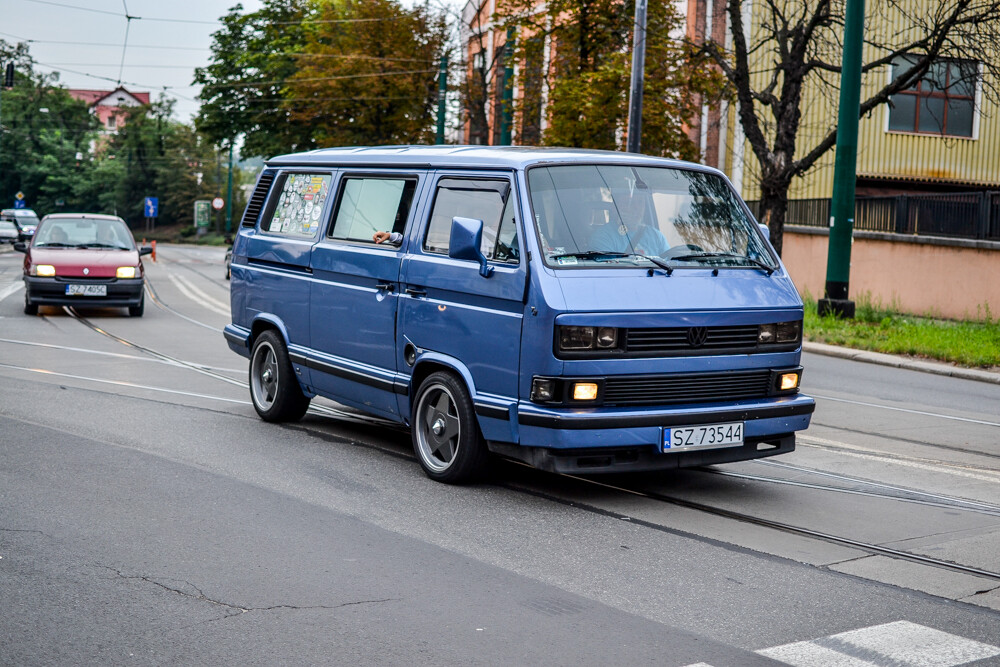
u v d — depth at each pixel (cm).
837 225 2047
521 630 462
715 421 681
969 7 2258
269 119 4922
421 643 444
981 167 3356
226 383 1175
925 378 1475
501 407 676
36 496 669
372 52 3900
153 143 11156
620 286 670
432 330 738
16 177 11731
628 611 489
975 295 2355
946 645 453
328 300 859
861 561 574
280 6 4941
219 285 3134
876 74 3225
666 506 687
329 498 685
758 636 460
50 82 12044
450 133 4031
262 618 469
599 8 2533
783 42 2319
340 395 852
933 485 763
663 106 2369
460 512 659
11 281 2797
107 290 1898
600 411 655
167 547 571
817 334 1858
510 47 2841
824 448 897
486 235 709
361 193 849
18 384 1118
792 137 2302
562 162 719
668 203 737
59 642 437
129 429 896
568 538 607
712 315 686
